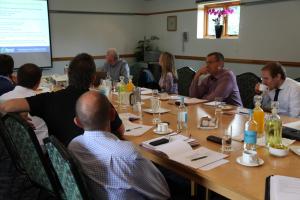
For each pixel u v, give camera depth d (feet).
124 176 4.07
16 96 7.93
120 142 4.24
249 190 4.10
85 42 21.72
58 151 3.99
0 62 10.54
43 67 20.18
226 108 8.96
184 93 14.46
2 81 10.42
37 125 7.50
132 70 17.62
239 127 7.02
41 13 19.61
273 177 4.34
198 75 11.64
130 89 10.05
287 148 5.41
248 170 4.74
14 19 18.78
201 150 5.56
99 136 4.26
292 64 15.26
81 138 4.39
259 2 16.31
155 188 4.50
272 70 8.87
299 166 4.88
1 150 11.59
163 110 8.84
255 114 6.34
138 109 8.75
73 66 6.28
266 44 16.33
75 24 21.11
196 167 4.84
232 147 5.73
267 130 5.71
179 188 5.80
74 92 6.18
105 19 22.35
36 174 6.17
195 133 6.64
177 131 6.79
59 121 6.05
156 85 15.83
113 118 5.96
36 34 19.66
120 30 23.20
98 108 4.30
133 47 24.09
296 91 8.73
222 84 10.75
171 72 13.11
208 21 20.13
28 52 19.52
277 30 15.70
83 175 3.98
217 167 4.86
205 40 19.74
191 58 20.97
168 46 22.63
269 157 5.26
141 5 23.88
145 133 6.70
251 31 16.98
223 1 18.35
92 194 4.15
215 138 6.13
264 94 9.27
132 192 4.18
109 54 16.49
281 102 9.02
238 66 18.03
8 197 8.78
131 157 4.09
